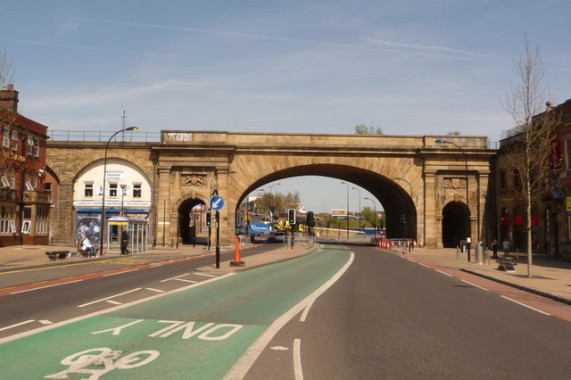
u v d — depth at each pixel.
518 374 6.42
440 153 51.59
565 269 26.16
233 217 51.41
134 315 10.27
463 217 55.66
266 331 8.73
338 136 52.75
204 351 7.25
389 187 58.00
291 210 47.91
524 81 22.75
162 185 50.81
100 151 51.78
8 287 15.45
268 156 52.06
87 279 18.25
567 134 32.94
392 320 10.28
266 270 23.03
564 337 8.89
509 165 48.66
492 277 20.95
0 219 41.12
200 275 19.92
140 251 41.44
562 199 33.09
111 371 6.14
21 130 43.88
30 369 6.18
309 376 6.13
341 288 16.05
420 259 35.88
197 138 51.44
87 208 51.75
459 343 8.21
